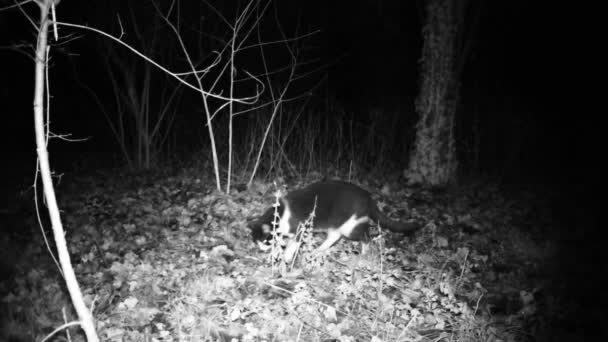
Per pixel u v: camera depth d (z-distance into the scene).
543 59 4.45
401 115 3.57
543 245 2.01
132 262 1.63
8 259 1.62
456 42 2.72
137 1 2.83
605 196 2.86
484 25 4.12
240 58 4.07
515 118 3.57
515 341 1.33
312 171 2.89
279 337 1.28
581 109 4.26
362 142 3.40
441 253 1.85
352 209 1.77
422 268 1.72
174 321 1.31
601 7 4.34
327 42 4.63
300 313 1.38
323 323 1.35
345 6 4.60
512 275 1.72
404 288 1.58
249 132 3.09
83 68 4.16
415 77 4.48
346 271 1.60
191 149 3.56
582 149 3.81
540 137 3.78
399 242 1.96
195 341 1.22
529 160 3.61
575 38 4.43
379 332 1.32
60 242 0.93
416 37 4.45
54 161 3.36
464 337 1.31
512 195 2.81
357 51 4.71
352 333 1.33
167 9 2.92
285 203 1.73
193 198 2.40
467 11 3.00
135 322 1.30
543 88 4.40
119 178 2.88
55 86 4.24
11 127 4.07
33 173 3.00
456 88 2.77
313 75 4.52
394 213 2.30
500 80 4.12
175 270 1.56
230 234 1.90
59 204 2.27
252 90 4.07
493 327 1.37
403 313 1.41
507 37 4.35
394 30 4.50
